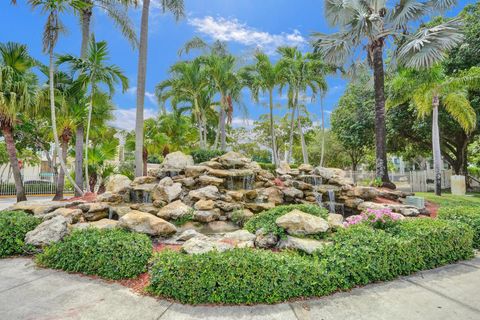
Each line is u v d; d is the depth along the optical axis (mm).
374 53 13016
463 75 13305
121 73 12375
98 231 5035
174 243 5734
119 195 8648
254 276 3430
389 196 10641
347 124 22984
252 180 10289
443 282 4004
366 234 4570
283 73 17484
